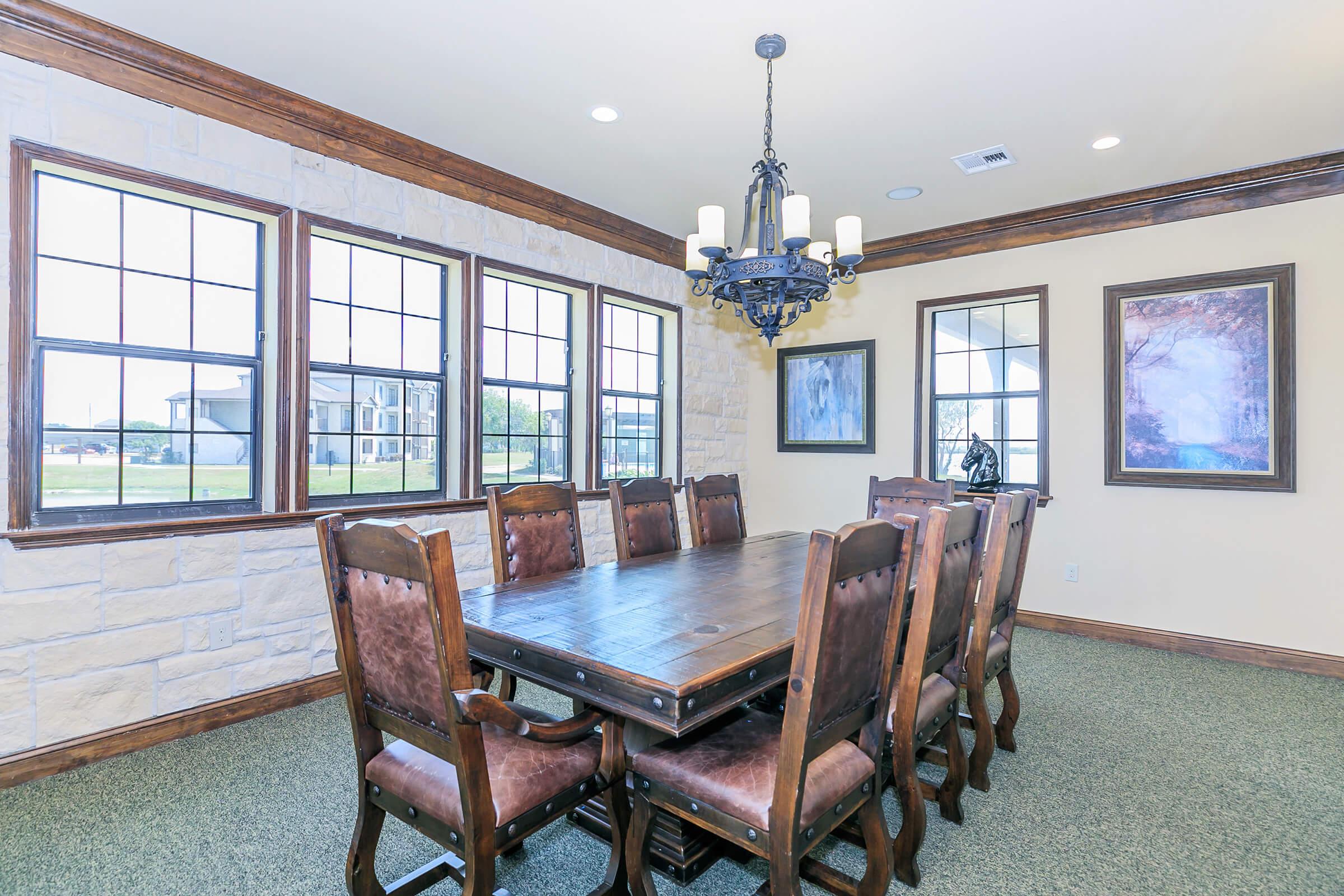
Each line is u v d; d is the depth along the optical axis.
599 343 4.29
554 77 2.65
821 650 1.29
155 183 2.49
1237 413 3.58
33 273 2.27
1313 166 3.35
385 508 3.17
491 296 3.79
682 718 1.34
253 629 2.76
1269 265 3.51
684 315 4.99
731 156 3.38
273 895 1.69
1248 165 3.45
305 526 2.93
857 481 5.00
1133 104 2.83
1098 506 4.00
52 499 2.36
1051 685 3.22
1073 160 3.39
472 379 3.57
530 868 1.85
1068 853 1.90
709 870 1.85
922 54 2.47
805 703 1.30
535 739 1.35
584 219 4.14
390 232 3.20
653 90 2.74
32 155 2.24
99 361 2.47
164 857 1.83
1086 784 2.28
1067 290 4.11
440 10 2.23
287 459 2.89
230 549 2.70
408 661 1.36
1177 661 3.57
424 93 2.78
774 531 5.43
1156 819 2.07
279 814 2.05
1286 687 3.20
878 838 1.61
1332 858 1.87
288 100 2.79
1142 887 1.75
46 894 1.68
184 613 2.57
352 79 2.67
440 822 1.38
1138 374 3.87
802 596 1.31
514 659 1.68
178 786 2.20
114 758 2.38
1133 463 3.88
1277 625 3.49
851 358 4.99
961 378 4.58
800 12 2.23
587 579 2.40
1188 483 3.71
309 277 2.95
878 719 1.59
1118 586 3.94
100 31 2.31
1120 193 3.85
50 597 2.27
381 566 1.36
